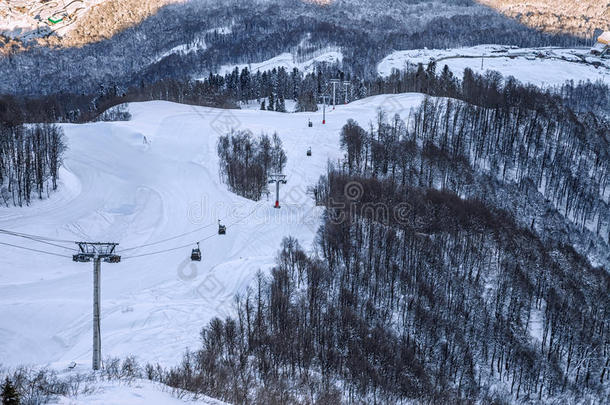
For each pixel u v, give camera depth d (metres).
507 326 93.31
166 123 149.62
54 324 62.38
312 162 129.75
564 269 111.81
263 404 47.81
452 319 91.69
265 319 69.38
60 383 36.00
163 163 123.38
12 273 75.94
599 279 114.56
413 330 86.12
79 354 55.94
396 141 141.88
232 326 64.19
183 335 62.06
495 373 86.62
